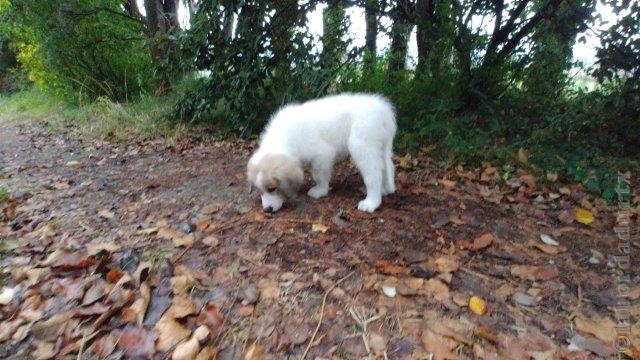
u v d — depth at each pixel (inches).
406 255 37.1
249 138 74.0
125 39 115.9
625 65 62.5
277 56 73.3
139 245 38.1
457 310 30.7
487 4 74.9
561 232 42.8
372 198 45.4
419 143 66.2
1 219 43.9
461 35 74.9
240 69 74.4
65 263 34.6
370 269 34.9
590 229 43.6
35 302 30.8
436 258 36.9
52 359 26.4
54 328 28.3
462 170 57.9
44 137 82.8
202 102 79.1
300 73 72.0
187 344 26.9
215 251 37.2
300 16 74.4
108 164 63.3
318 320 29.4
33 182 55.5
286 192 44.4
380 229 41.3
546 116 70.0
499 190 52.1
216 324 28.8
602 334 29.0
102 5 114.4
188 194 49.7
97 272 34.0
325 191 48.5
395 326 29.0
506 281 34.5
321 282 33.1
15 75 165.2
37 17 109.1
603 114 68.3
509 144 65.7
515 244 40.0
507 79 78.8
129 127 83.5
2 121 105.3
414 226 42.2
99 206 47.0
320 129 46.2
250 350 26.7
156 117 86.6
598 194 51.7
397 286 32.9
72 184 54.5
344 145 46.8
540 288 33.7
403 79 79.4
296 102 70.9
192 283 32.6
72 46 110.2
